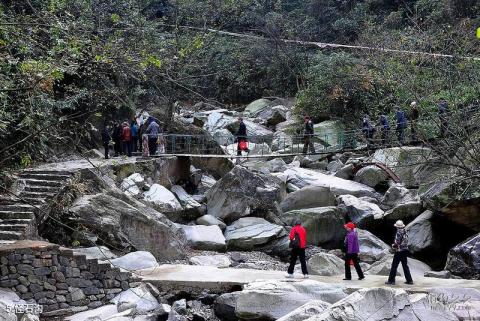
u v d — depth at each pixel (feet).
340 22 112.88
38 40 30.73
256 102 107.76
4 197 43.93
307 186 62.03
